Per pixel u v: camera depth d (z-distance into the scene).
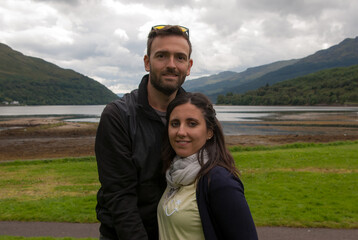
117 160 1.96
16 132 38.03
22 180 11.98
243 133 37.28
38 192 10.06
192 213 1.80
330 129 42.12
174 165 1.95
